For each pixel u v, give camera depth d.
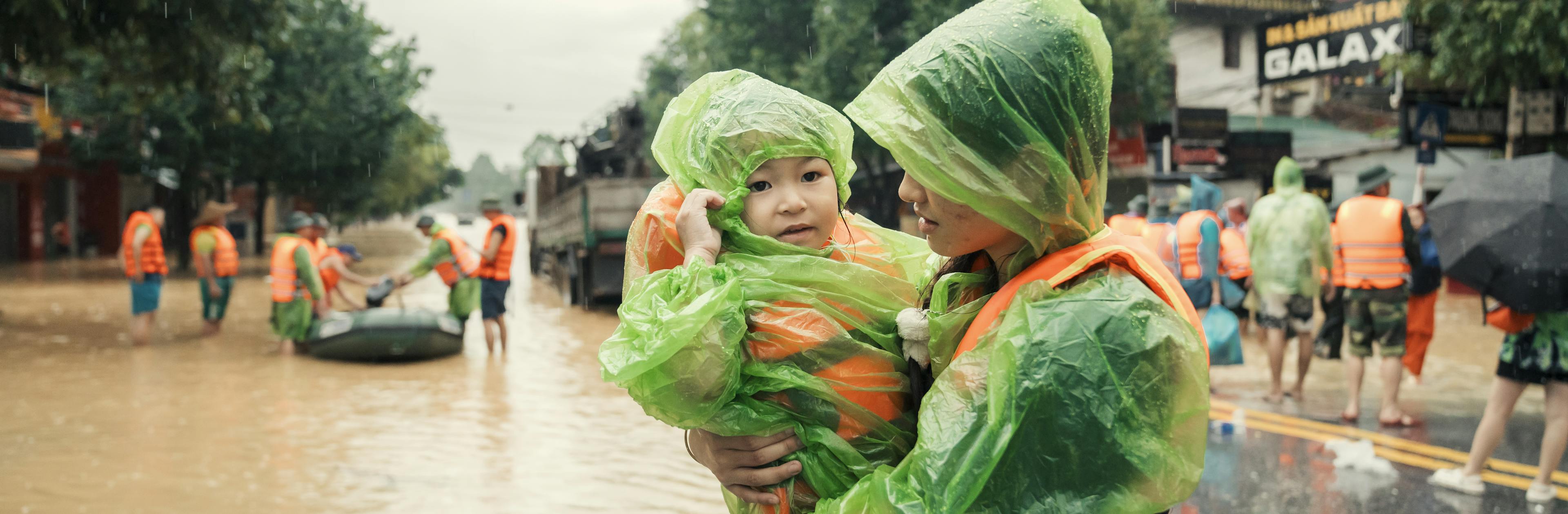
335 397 7.91
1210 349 7.10
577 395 8.05
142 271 10.85
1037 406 1.19
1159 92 19.55
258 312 15.12
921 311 1.50
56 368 9.43
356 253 11.38
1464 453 5.71
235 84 12.96
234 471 5.51
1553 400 4.65
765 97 1.58
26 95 23.84
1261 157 19.19
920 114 1.29
